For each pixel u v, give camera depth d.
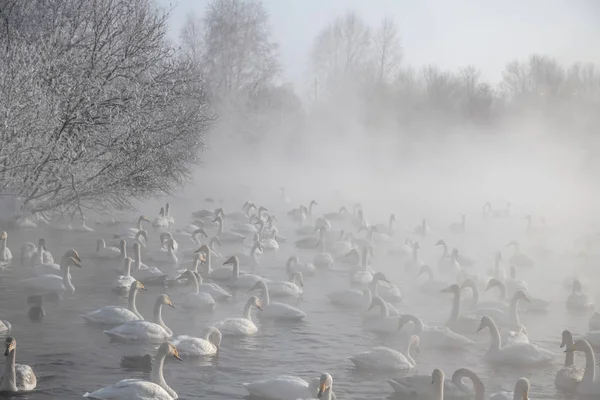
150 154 40.06
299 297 30.53
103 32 39.62
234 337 24.03
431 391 18.81
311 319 26.72
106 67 39.31
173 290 30.31
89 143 39.06
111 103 39.06
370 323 26.34
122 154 39.50
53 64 38.06
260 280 28.11
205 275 33.50
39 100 36.97
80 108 38.47
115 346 22.19
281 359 21.92
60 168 37.94
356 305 28.94
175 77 41.62
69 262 29.17
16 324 24.22
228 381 19.84
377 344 23.80
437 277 36.25
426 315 28.16
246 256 37.94
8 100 36.12
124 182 40.78
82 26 40.91
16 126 36.28
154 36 41.06
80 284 30.47
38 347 21.92
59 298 27.95
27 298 27.62
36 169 38.25
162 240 38.59
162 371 20.06
